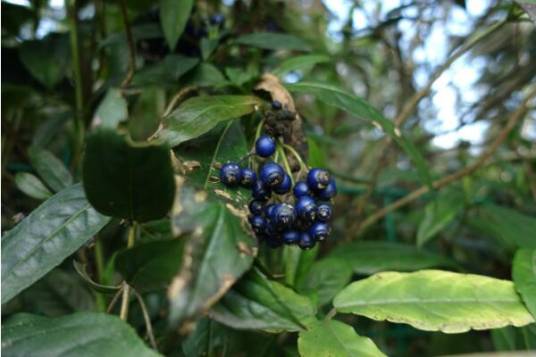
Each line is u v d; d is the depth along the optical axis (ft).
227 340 0.62
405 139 0.71
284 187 0.51
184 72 0.73
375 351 0.51
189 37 0.90
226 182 0.49
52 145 1.12
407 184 1.45
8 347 0.41
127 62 0.87
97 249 0.75
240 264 0.38
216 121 0.51
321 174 0.52
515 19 0.78
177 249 0.39
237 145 0.55
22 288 0.45
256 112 0.62
